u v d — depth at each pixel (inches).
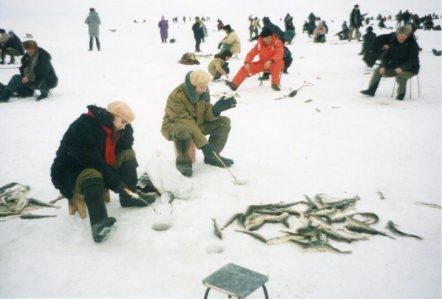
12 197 159.3
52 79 364.2
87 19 754.8
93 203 126.3
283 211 143.9
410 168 189.3
